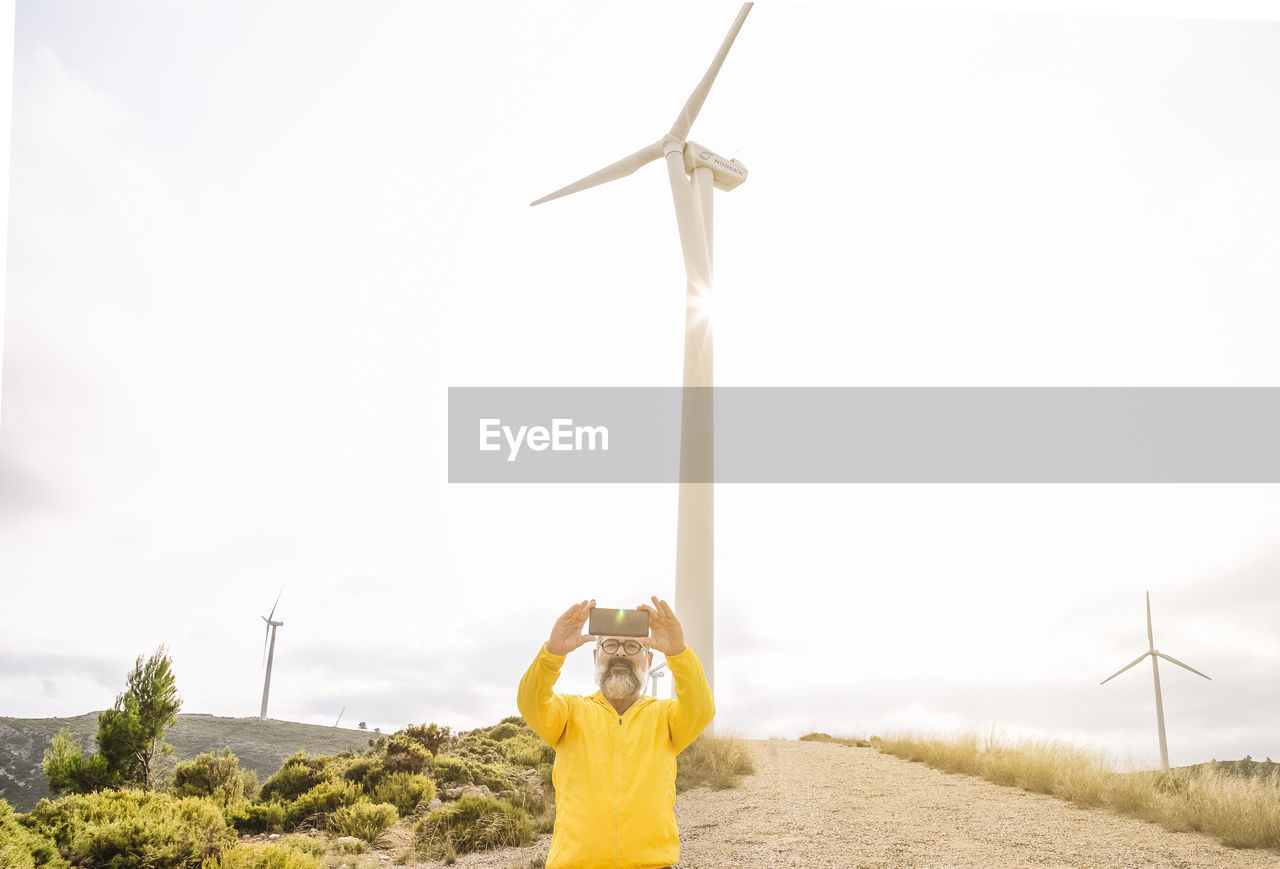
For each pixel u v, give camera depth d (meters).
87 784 13.46
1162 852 8.94
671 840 3.90
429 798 14.16
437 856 11.24
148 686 14.73
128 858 9.48
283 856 10.20
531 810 13.72
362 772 15.20
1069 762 12.98
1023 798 12.27
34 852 9.23
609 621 4.18
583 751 4.02
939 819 10.98
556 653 4.04
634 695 4.21
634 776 3.94
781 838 10.22
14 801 15.55
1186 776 11.55
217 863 9.73
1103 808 11.27
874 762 16.72
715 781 13.93
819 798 12.64
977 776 14.51
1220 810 9.78
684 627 20.00
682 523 20.80
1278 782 10.18
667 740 4.13
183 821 10.66
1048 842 9.55
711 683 19.53
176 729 23.48
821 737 23.98
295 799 14.20
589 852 3.76
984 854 9.18
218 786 14.18
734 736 17.34
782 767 15.98
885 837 10.09
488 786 15.24
